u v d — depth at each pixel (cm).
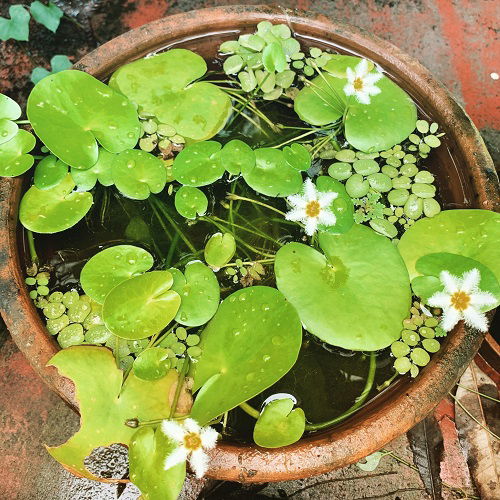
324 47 59
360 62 56
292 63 58
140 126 54
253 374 47
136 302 49
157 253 53
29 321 47
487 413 57
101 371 47
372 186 54
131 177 53
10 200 51
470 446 56
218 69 58
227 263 52
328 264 51
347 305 49
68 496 55
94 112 53
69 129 52
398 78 57
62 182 53
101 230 53
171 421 45
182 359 49
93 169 53
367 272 50
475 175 52
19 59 67
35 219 51
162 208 54
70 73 53
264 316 49
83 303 50
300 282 50
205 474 45
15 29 66
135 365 47
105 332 49
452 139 55
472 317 48
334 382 49
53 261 52
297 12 58
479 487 55
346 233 52
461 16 72
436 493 55
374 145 54
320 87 57
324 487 56
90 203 53
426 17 72
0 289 48
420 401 46
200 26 57
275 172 53
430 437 55
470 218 51
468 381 57
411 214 53
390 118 55
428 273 50
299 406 49
